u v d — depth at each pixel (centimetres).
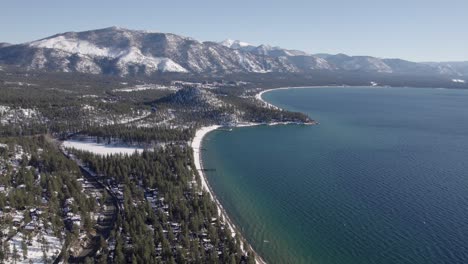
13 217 16825
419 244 16675
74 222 16875
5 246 14250
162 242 15000
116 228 16575
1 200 17188
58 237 15688
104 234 16550
